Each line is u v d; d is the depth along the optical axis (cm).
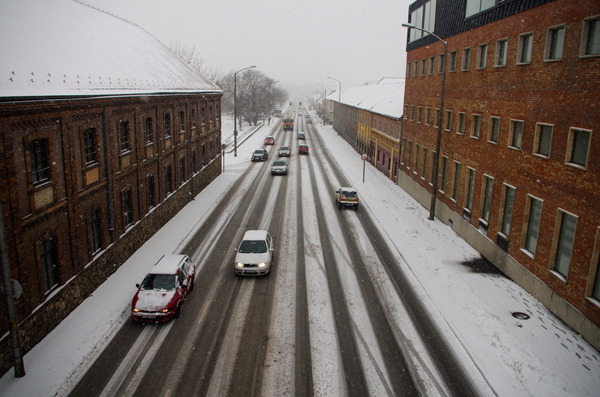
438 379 1034
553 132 1366
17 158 1080
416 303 1436
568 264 1305
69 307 1321
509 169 1669
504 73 1711
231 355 1117
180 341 1179
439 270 1723
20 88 1069
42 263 1212
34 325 1141
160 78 2342
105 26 2398
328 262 1798
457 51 2230
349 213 2595
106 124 1566
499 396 975
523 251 1553
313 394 968
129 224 1869
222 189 3238
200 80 3456
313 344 1176
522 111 1570
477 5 1994
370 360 1105
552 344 1190
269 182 3528
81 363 1068
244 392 972
